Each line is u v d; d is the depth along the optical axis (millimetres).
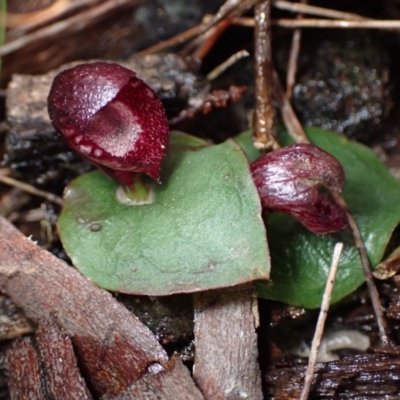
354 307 223
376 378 214
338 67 246
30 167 232
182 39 248
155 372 210
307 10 243
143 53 249
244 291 213
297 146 214
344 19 246
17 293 216
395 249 223
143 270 210
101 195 219
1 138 246
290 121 236
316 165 213
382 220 222
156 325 217
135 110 212
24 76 233
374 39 248
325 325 223
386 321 220
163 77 233
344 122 245
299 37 244
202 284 207
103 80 208
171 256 209
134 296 217
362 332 222
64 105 209
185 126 238
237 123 244
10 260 217
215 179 212
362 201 224
